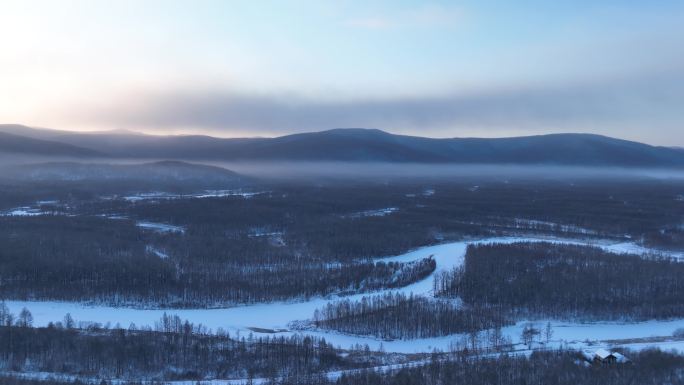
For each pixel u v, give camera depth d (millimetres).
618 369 173875
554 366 176000
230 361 183375
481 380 165125
